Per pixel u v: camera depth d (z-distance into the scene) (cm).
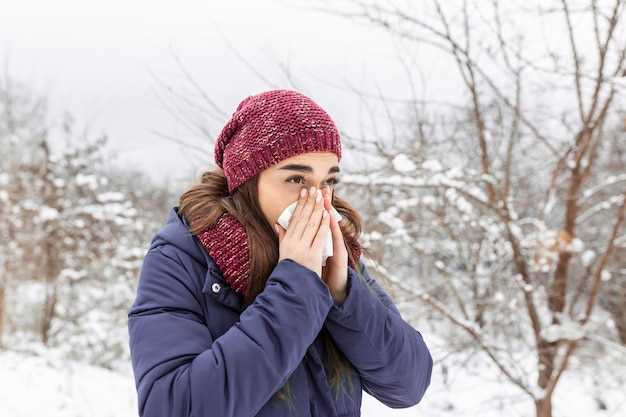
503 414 389
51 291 793
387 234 354
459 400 383
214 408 92
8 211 754
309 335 99
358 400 119
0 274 750
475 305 398
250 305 103
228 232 109
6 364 618
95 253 748
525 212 443
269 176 108
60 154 737
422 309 388
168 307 105
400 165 297
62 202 741
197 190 119
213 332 107
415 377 121
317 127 106
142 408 96
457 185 339
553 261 386
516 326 415
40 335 800
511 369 369
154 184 664
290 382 108
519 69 353
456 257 412
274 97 112
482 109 376
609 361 389
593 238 478
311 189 107
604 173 480
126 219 668
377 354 113
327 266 114
